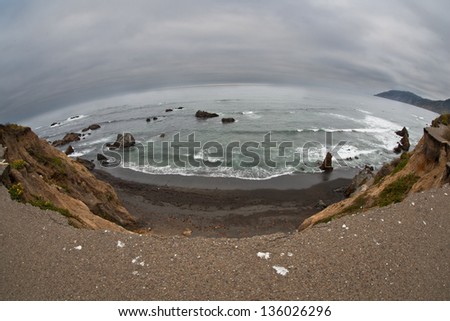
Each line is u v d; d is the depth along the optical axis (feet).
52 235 34.88
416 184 53.78
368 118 314.55
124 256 31.68
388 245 32.27
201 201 108.27
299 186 120.47
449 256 31.07
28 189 46.78
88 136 237.66
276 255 31.50
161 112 365.81
